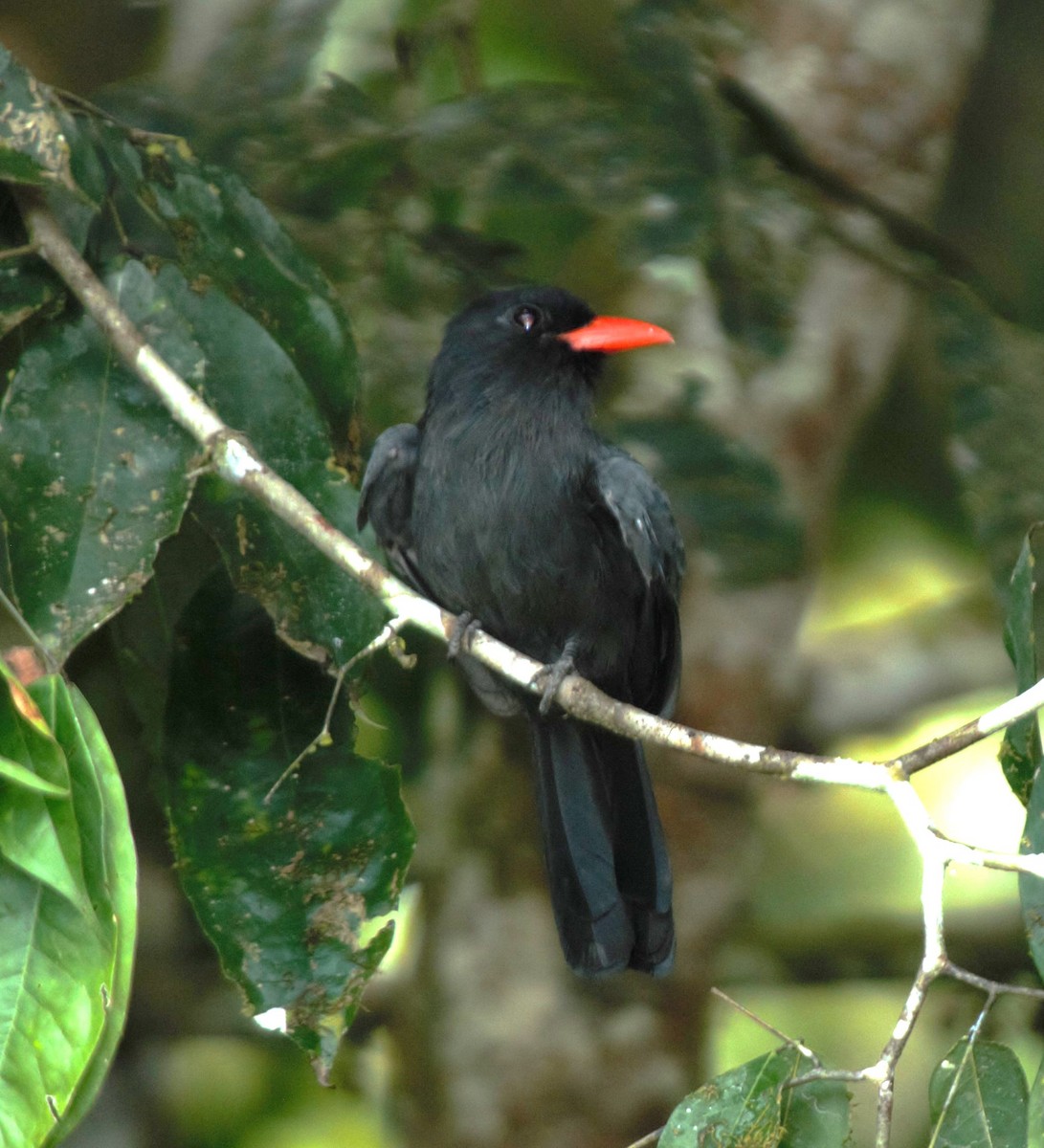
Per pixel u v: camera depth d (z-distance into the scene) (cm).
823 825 1433
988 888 1409
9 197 776
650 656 990
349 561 722
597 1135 1157
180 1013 1193
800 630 1258
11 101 730
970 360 986
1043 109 1373
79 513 727
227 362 773
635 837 939
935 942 610
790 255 954
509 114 921
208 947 1191
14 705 631
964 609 1374
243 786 764
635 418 959
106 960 627
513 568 942
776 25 1227
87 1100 632
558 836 942
